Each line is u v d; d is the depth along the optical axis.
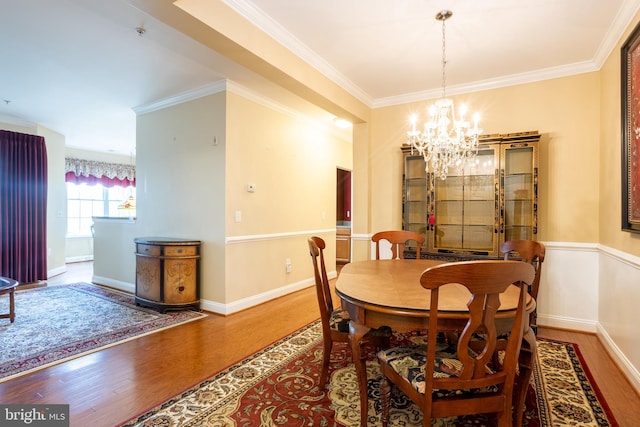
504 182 3.28
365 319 1.65
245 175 3.83
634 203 2.21
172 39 2.66
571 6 2.25
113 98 4.08
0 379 2.21
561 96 3.23
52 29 2.53
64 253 6.00
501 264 1.26
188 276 3.68
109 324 3.26
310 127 4.93
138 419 1.80
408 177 3.78
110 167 7.95
